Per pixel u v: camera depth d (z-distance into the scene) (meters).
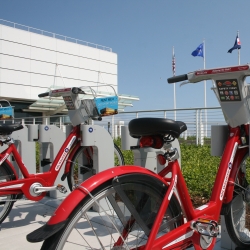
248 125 2.28
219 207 2.17
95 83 23.81
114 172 1.76
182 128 2.00
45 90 21.16
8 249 2.78
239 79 2.13
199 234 2.00
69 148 3.73
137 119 1.90
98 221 3.06
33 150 4.84
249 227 2.80
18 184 3.32
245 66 2.04
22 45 20.19
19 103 20.67
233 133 2.26
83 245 2.64
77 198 1.61
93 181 1.68
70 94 3.70
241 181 2.44
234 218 2.48
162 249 1.79
